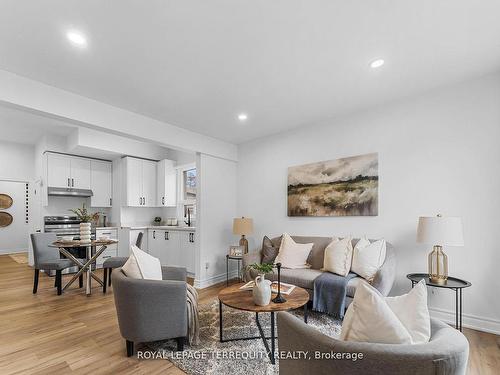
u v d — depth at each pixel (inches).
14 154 249.1
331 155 144.1
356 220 134.4
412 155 118.7
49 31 72.6
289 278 120.6
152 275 92.6
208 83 103.6
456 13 68.3
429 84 108.4
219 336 97.6
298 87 108.3
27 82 96.2
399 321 44.7
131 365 80.0
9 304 132.4
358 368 39.5
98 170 232.4
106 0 62.5
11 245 275.3
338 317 111.9
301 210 153.9
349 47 82.4
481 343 90.7
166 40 77.6
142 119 134.4
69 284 154.7
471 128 105.3
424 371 37.9
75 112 109.0
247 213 183.3
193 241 191.8
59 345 91.7
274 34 75.9
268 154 172.7
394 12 67.9
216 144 176.9
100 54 83.5
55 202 219.9
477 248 102.6
